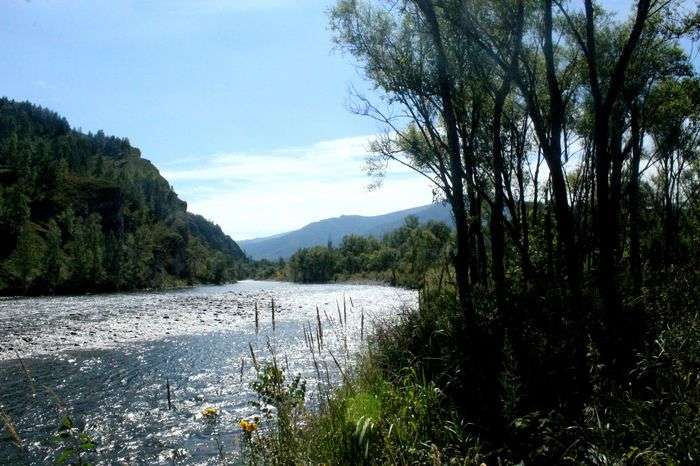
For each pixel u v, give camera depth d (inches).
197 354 880.3
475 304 385.4
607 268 374.3
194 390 637.9
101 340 1039.6
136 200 6131.9
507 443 227.8
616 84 405.1
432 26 451.5
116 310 1704.0
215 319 1405.0
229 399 590.9
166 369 765.3
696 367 241.6
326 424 234.5
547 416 230.8
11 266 3289.9
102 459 417.7
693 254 576.1
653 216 897.5
